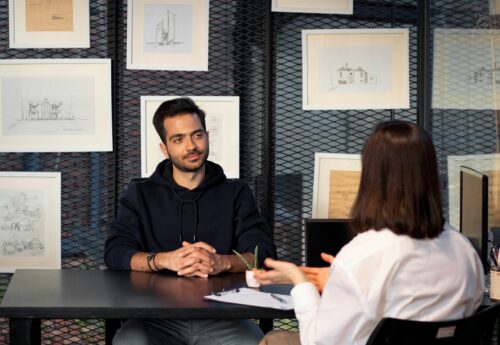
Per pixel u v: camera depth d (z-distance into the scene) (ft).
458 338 6.86
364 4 13.16
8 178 13.00
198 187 11.24
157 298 8.91
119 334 10.12
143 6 12.85
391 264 6.84
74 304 8.62
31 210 13.02
